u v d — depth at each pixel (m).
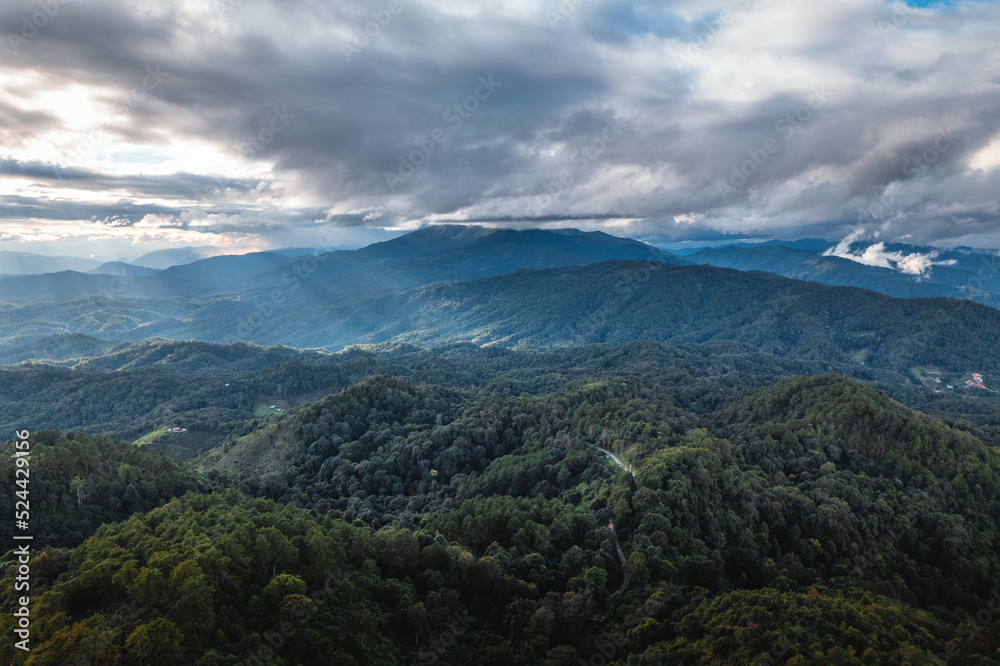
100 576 78.38
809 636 80.81
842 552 118.50
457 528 121.00
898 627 86.31
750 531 116.69
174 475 143.75
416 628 89.88
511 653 89.31
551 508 124.50
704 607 90.50
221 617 74.69
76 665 64.25
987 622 106.12
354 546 100.50
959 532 125.31
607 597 97.88
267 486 168.25
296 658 74.69
